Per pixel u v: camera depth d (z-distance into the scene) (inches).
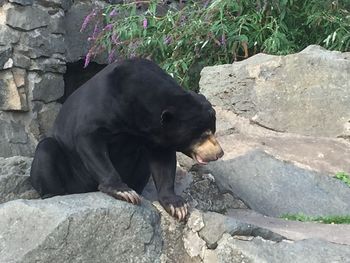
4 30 147.4
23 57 150.3
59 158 98.0
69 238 79.0
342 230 97.8
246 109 145.8
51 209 79.8
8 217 80.7
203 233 85.7
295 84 144.9
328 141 140.3
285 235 90.0
